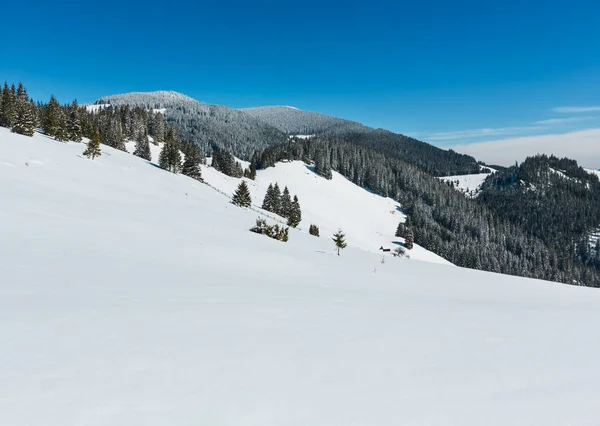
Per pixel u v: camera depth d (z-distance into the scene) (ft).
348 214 408.46
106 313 22.27
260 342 19.42
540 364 18.89
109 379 14.10
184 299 27.71
